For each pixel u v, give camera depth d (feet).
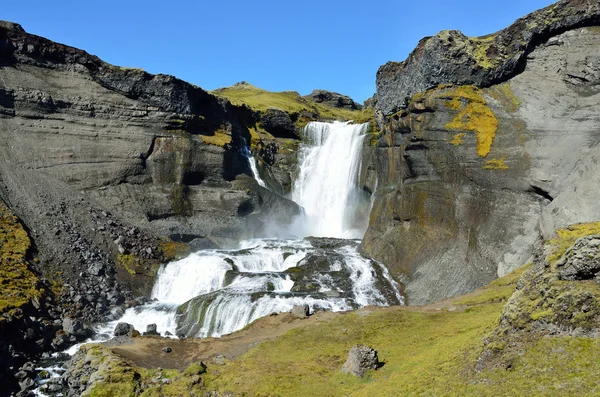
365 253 200.34
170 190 236.84
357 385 82.48
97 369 101.60
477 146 170.30
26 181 200.44
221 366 101.04
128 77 240.12
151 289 184.75
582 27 174.50
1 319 124.98
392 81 227.81
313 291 159.94
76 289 164.35
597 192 131.75
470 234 163.94
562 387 53.31
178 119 247.91
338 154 286.87
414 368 79.41
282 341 114.01
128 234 202.69
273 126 325.83
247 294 151.64
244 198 247.70
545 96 170.60
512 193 157.99
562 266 66.74
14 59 221.46
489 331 74.18
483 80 182.91
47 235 180.75
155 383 94.68
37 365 122.21
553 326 62.18
